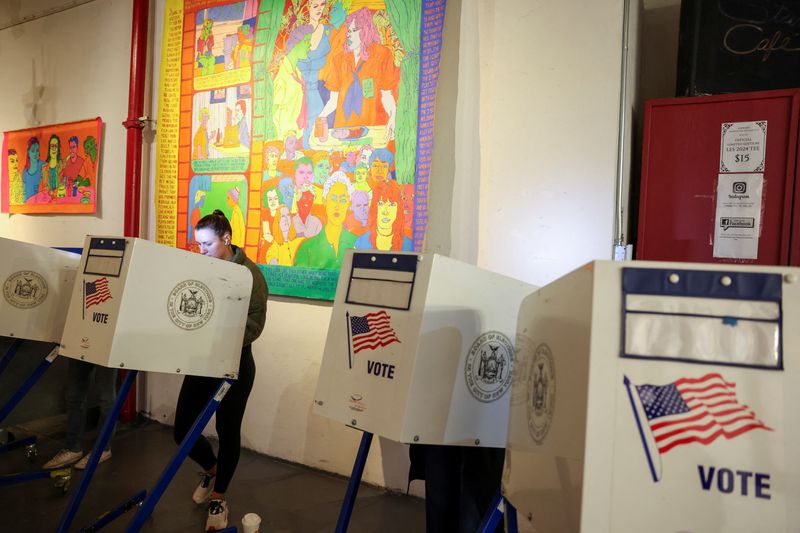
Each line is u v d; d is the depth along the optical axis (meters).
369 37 3.04
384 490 2.95
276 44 3.38
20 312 2.71
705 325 0.87
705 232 2.20
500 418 1.61
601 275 0.91
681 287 0.89
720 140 2.19
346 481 3.07
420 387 1.45
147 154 3.99
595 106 2.42
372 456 3.00
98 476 2.98
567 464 0.93
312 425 3.22
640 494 0.84
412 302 1.49
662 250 2.26
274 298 3.39
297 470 3.19
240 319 2.30
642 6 2.77
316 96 3.22
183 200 3.79
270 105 3.40
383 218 2.99
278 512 2.66
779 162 2.10
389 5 2.98
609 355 0.88
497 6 2.65
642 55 2.83
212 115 3.65
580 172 2.45
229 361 2.26
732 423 0.83
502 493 1.31
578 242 2.45
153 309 2.07
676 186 2.24
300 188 3.28
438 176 2.88
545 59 2.52
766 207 2.11
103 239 2.17
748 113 2.14
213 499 2.44
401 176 2.94
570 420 0.94
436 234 2.89
